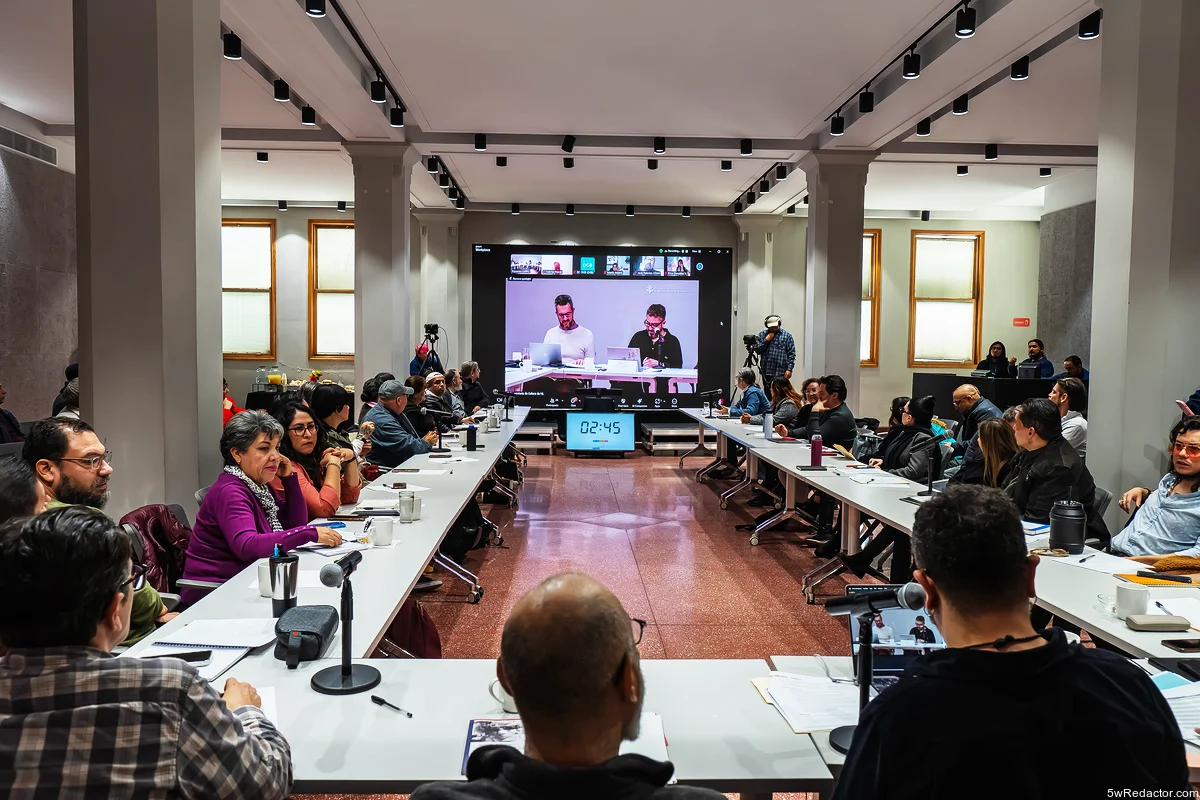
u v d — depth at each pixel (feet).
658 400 40.98
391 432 19.15
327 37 17.38
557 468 31.71
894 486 15.10
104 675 3.85
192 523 12.69
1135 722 3.26
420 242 40.47
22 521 3.94
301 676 6.10
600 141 26.73
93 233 12.06
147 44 11.98
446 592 15.60
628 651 3.00
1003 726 3.25
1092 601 7.96
